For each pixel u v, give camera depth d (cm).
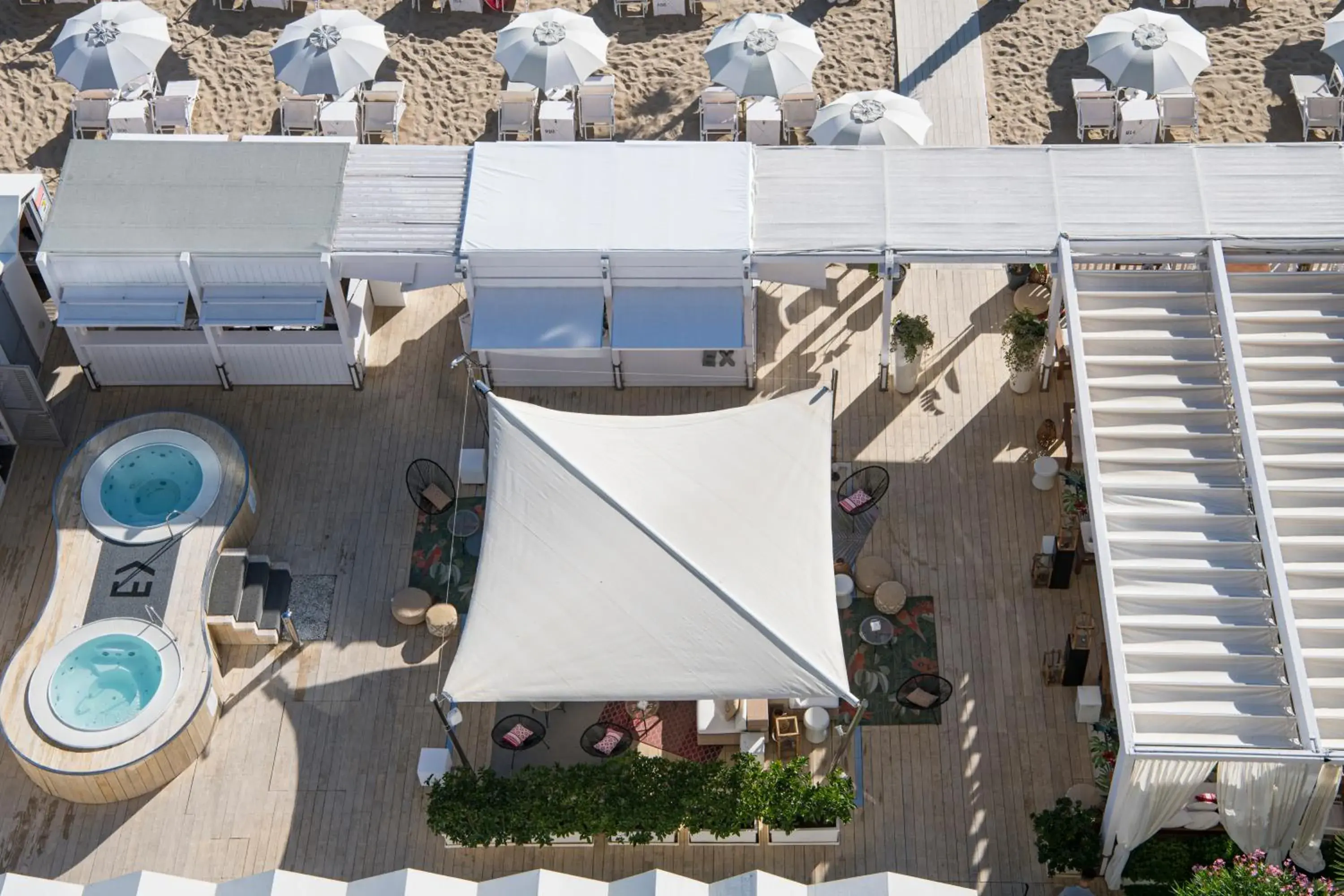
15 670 2595
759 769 2439
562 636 2344
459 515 2872
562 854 2506
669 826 2409
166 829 2544
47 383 3080
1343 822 2397
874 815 2530
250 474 2841
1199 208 2775
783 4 3741
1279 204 2772
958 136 3431
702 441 2534
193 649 2622
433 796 2464
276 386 3070
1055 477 2862
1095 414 2545
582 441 2523
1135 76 3300
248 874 2497
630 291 2880
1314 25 3609
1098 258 2769
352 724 2653
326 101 3566
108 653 2631
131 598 2677
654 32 3694
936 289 3166
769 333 3114
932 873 2470
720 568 2381
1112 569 2347
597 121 3469
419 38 3688
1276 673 2239
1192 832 2448
